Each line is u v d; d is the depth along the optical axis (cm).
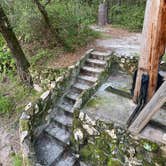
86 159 400
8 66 718
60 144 438
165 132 333
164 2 304
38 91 606
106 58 566
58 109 502
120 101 428
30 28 662
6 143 489
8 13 650
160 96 298
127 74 540
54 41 655
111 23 1077
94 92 462
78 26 728
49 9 673
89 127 385
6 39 583
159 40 331
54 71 553
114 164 362
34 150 417
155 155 312
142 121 323
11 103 602
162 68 487
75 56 607
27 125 409
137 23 945
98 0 971
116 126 350
